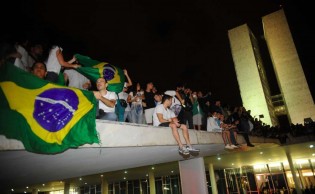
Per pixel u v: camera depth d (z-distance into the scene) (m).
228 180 29.19
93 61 7.83
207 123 10.92
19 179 7.83
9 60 4.49
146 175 26.78
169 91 9.15
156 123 7.17
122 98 7.80
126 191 31.19
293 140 17.75
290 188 26.12
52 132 4.20
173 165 19.69
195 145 9.05
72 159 6.01
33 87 4.14
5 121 3.66
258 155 20.72
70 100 4.62
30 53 5.28
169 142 7.14
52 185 28.44
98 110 5.90
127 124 5.93
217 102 12.30
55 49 5.47
